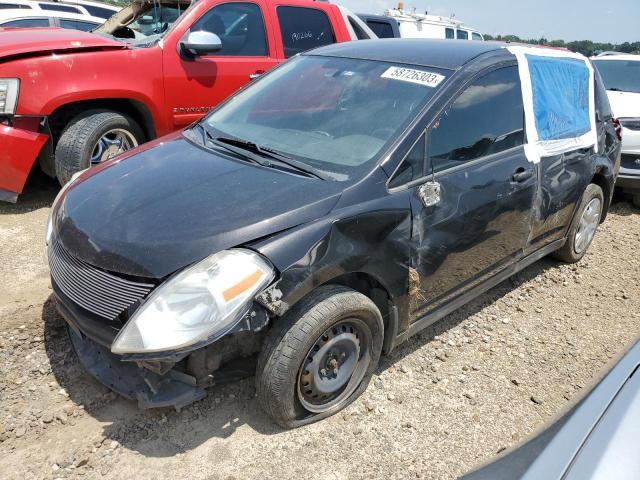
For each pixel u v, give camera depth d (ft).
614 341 12.47
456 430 9.29
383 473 8.30
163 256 7.58
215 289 7.30
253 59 19.31
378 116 10.12
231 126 11.50
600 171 15.23
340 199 8.55
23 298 11.69
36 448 8.14
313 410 8.89
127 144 17.46
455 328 12.27
